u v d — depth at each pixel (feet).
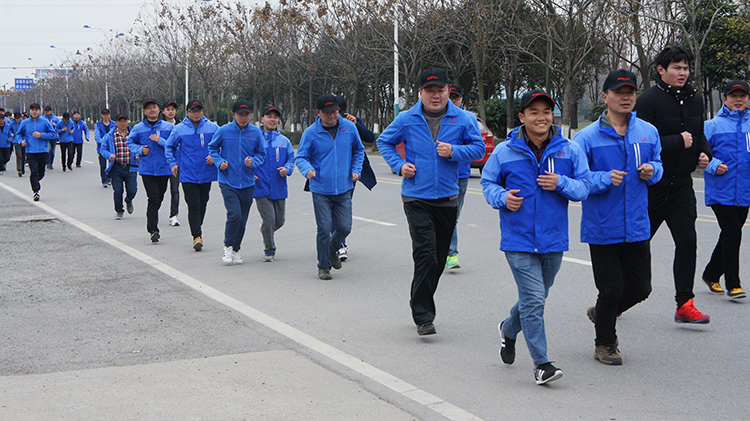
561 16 88.94
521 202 13.97
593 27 82.79
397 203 44.60
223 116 211.20
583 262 25.43
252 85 160.25
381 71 122.31
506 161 14.21
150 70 197.98
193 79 182.80
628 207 14.97
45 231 33.99
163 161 30.83
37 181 46.50
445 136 17.22
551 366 13.65
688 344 16.44
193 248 29.48
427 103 17.15
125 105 261.03
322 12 114.52
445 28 99.35
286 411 12.42
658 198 17.74
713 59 96.63
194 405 12.66
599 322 15.25
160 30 158.81
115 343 16.49
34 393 13.23
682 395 13.29
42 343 16.49
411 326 18.19
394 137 17.57
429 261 16.92
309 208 42.27
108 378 14.06
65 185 56.85
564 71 90.94
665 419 12.16
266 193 26.58
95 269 25.25
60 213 40.65
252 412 12.37
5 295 21.35
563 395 13.32
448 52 114.73
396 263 26.45
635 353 15.85
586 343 16.63
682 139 17.24
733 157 19.72
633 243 15.24
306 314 19.33
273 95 168.66
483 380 14.16
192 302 20.56
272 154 26.63
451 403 12.88
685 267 17.70
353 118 25.88
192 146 28.60
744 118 19.83
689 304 17.62
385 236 32.42
